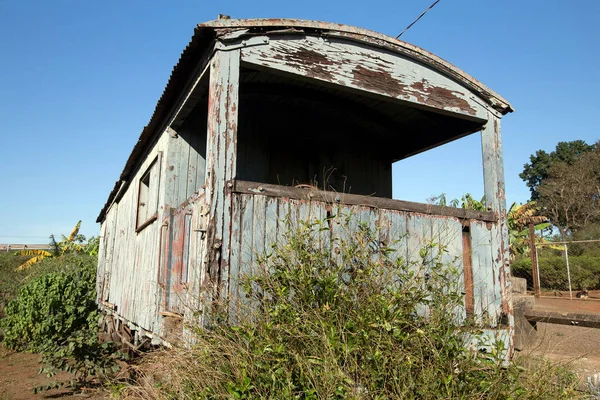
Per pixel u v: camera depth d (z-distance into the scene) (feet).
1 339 40.04
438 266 12.16
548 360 12.08
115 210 34.24
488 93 16.60
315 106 21.12
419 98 15.39
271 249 11.96
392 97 14.89
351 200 13.42
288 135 21.74
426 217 14.65
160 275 16.58
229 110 12.18
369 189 23.07
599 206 110.11
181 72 14.40
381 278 11.06
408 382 9.21
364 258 11.60
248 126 20.85
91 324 24.21
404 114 20.20
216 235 11.40
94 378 23.38
